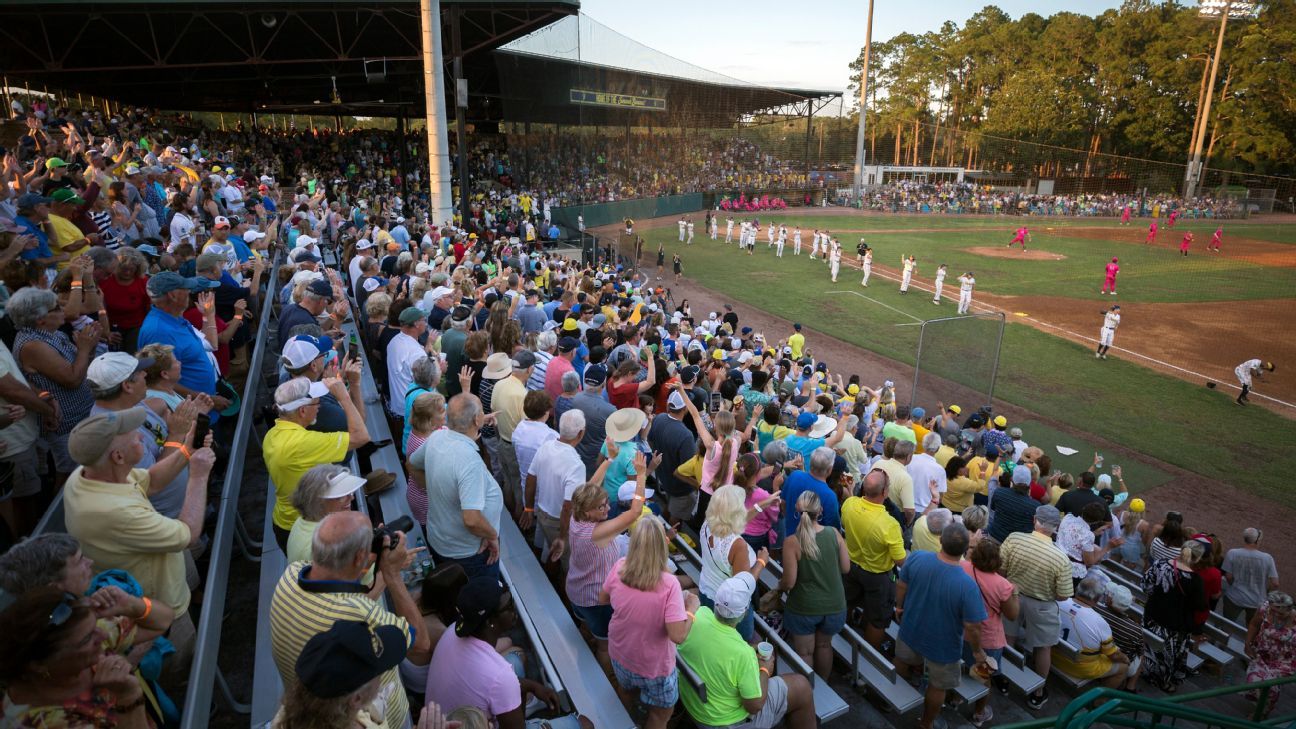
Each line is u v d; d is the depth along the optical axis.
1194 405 20.19
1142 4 75.62
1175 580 7.69
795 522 5.97
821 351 24.28
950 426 13.48
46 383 4.94
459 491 4.79
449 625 3.94
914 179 63.88
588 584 5.00
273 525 5.10
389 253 12.88
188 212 12.41
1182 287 34.91
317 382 4.86
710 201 52.88
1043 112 70.12
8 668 2.45
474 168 43.22
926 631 5.61
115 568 3.50
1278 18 60.91
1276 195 58.62
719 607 4.32
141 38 28.66
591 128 38.66
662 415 7.34
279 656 3.20
